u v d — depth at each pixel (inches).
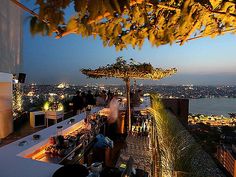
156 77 204.7
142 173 77.7
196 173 46.2
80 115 199.5
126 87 226.4
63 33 28.8
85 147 147.9
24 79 315.0
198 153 54.6
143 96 369.1
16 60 297.1
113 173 74.0
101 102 303.4
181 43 47.0
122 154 127.7
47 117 291.0
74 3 23.7
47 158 108.9
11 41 272.4
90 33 31.4
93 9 24.4
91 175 71.4
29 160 85.6
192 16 38.9
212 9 38.0
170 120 99.1
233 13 38.4
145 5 39.0
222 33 44.7
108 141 163.5
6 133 249.3
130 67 193.2
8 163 82.4
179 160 51.4
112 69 193.8
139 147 141.3
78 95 284.5
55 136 121.2
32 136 119.9
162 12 43.4
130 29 45.4
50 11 23.0
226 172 48.0
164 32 45.2
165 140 72.1
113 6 25.0
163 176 52.5
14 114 302.8
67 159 113.7
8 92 255.9
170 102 277.6
